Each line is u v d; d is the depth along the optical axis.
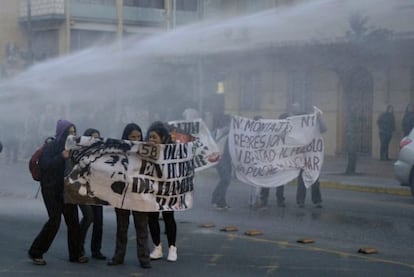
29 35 27.56
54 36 30.28
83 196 8.70
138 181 8.64
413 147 15.21
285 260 9.30
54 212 8.72
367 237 11.07
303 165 13.98
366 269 8.85
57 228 8.78
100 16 31.17
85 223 9.05
